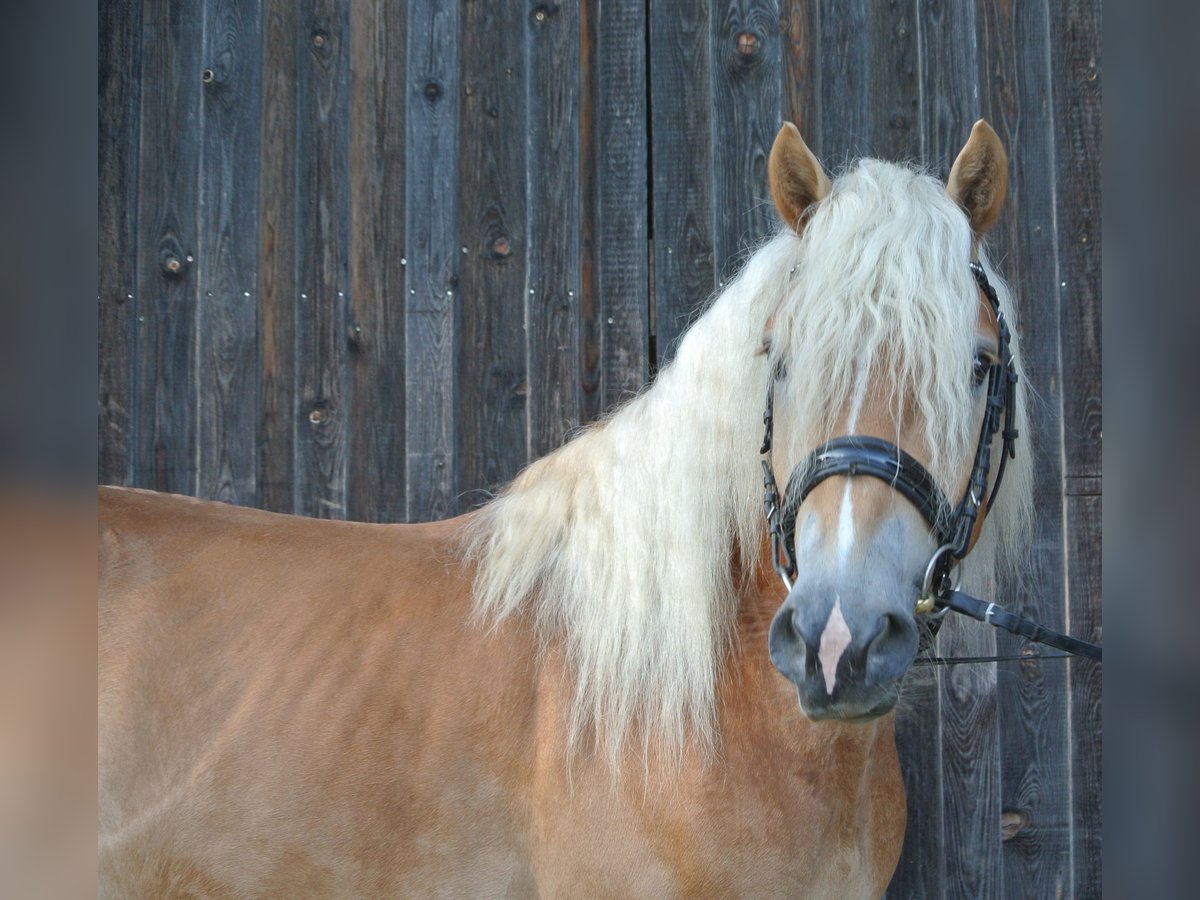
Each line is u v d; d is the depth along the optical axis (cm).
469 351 267
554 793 141
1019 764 254
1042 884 252
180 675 153
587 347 266
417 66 269
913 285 124
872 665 113
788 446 132
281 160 269
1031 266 259
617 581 146
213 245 268
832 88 265
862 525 118
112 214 266
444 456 266
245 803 145
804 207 146
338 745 146
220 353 267
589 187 268
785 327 133
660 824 136
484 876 143
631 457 153
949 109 262
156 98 268
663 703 140
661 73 267
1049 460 257
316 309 267
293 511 265
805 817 138
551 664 148
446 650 151
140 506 173
